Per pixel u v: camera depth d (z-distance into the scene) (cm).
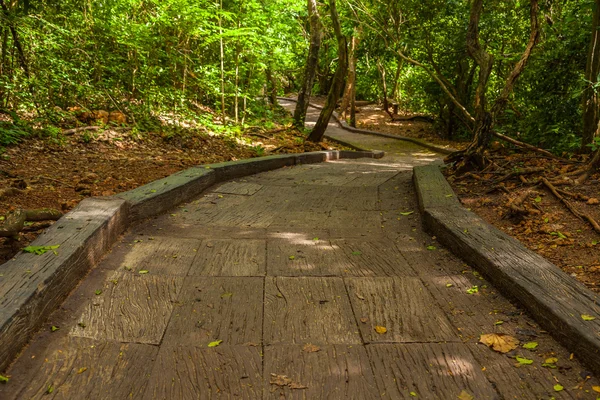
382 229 565
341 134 2550
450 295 375
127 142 1074
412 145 2261
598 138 664
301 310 354
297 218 615
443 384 270
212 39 1468
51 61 1062
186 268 428
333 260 455
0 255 396
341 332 325
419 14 1900
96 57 1203
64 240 396
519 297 349
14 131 885
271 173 991
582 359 282
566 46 1495
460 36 1858
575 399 254
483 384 269
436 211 545
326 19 2492
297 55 2970
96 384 266
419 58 2294
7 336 274
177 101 1449
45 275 331
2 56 1016
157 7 1440
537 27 764
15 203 566
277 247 490
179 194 661
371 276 415
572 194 568
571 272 389
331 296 376
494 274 386
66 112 1098
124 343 307
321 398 260
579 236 465
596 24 1105
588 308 311
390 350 303
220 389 266
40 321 317
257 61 1764
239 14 1592
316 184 847
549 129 1506
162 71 1393
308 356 297
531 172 677
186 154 1102
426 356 296
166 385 268
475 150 763
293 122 1961
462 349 303
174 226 560
